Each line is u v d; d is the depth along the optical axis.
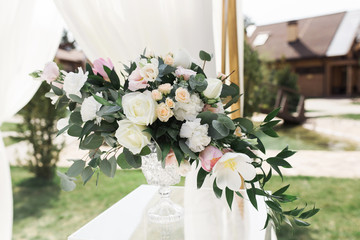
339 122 8.50
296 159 5.36
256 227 1.06
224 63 1.54
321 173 4.59
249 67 5.76
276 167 0.83
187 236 1.00
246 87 5.74
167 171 1.04
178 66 0.95
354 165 4.96
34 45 1.68
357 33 14.65
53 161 4.51
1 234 1.76
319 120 8.84
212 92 0.88
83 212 3.43
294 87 8.76
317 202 3.52
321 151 5.85
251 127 0.90
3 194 1.76
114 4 1.48
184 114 0.86
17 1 1.60
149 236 1.01
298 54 14.84
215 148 0.83
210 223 1.09
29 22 1.63
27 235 2.88
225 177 0.77
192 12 1.38
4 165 1.77
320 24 15.87
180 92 0.83
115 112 0.86
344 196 3.69
